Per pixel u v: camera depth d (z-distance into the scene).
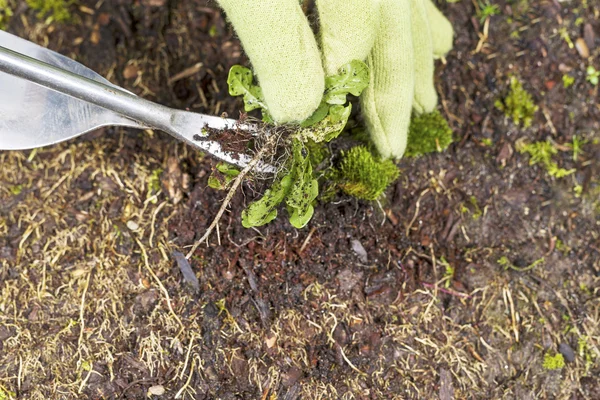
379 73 0.46
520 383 0.50
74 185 0.51
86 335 0.49
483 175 0.53
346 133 0.50
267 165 0.46
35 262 0.50
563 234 0.53
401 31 0.45
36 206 0.51
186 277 0.49
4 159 0.51
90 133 0.51
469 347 0.50
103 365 0.48
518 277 0.52
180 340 0.49
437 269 0.51
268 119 0.45
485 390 0.50
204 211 0.50
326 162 0.49
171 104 0.53
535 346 0.51
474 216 0.52
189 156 0.51
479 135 0.53
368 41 0.45
